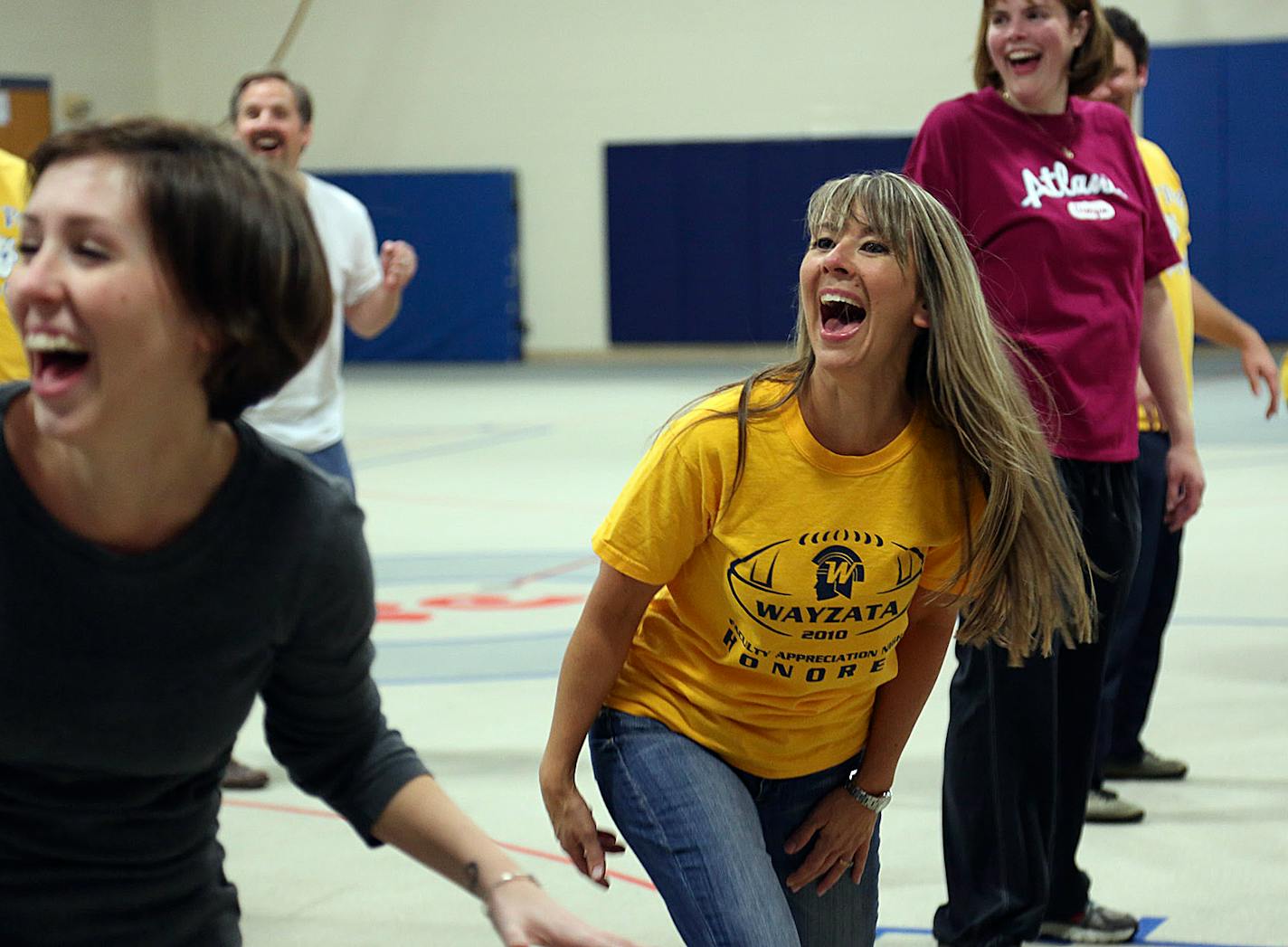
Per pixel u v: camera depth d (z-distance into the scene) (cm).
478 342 2525
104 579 186
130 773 197
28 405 188
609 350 2491
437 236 2509
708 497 282
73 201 175
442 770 580
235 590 193
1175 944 420
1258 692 671
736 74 2388
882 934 427
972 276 287
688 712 296
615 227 2445
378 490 1317
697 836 280
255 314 183
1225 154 2184
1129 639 531
